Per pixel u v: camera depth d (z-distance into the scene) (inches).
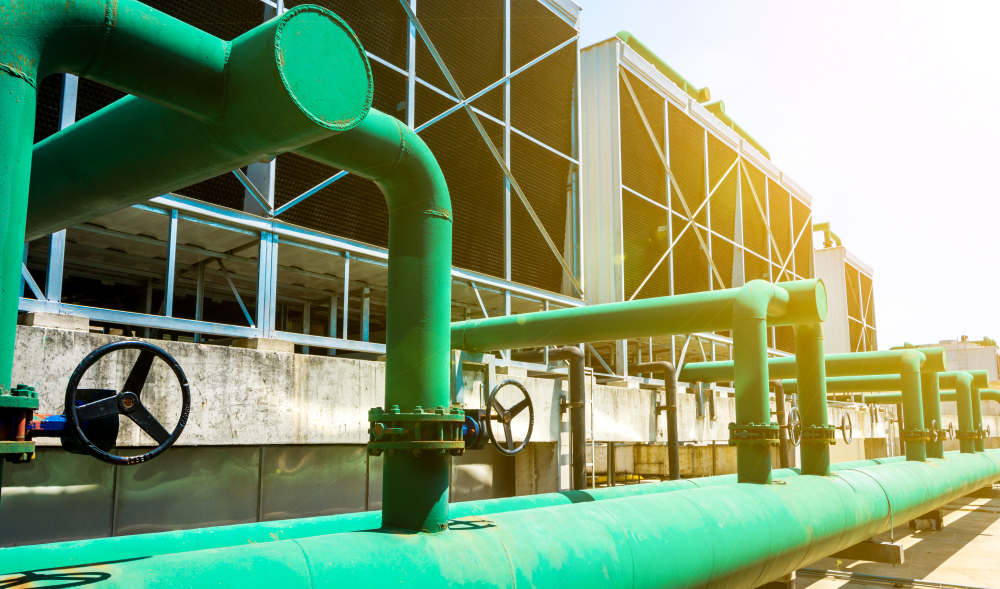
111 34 118.6
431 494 171.5
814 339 403.9
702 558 238.4
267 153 144.7
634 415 650.2
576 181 719.1
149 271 533.0
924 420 639.8
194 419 331.9
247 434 353.4
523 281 660.1
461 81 596.1
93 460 331.0
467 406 478.0
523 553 178.9
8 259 104.2
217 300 647.8
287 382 375.2
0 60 105.7
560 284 702.5
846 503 356.5
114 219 399.9
